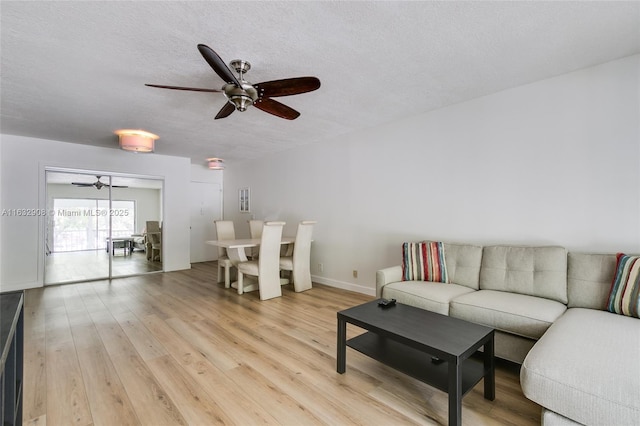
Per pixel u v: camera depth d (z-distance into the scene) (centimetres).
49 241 462
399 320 191
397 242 370
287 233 536
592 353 133
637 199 217
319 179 473
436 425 154
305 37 194
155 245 566
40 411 164
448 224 321
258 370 207
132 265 539
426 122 340
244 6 164
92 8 164
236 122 371
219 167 608
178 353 232
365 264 407
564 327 165
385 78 254
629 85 220
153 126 384
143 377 198
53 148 457
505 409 166
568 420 123
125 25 180
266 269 383
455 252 285
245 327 286
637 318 179
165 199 571
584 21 179
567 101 246
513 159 275
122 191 530
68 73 240
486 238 293
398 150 368
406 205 360
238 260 434
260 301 372
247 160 634
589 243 236
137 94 281
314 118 360
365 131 405
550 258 231
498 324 203
